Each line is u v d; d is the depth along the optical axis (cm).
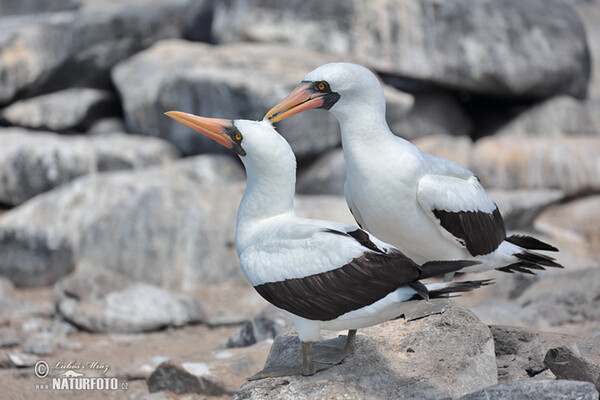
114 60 2138
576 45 2158
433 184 620
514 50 2039
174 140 1927
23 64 2023
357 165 629
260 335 969
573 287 1076
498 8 2052
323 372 573
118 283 1245
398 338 629
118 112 2141
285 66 1841
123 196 1551
